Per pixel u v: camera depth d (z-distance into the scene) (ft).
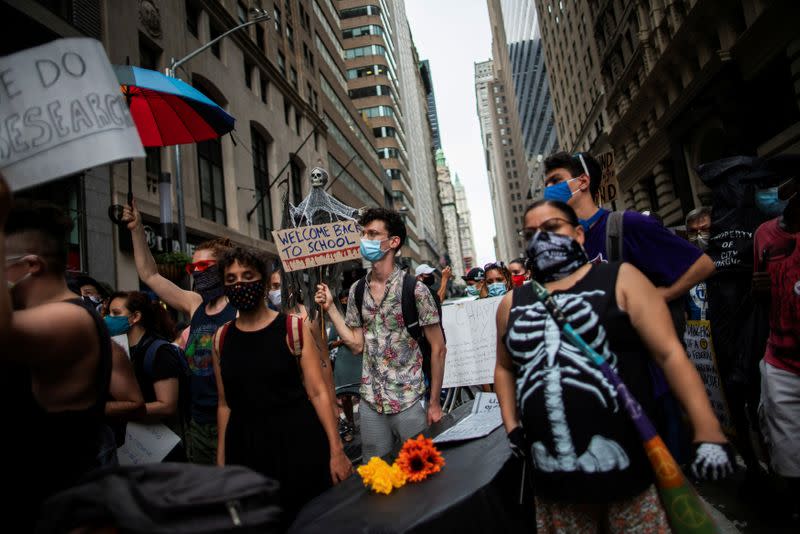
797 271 9.18
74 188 36.11
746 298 11.91
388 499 6.46
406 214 234.99
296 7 107.04
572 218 6.51
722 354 12.55
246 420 8.71
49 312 5.38
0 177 4.46
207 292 11.23
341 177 131.54
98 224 37.32
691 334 14.33
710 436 5.24
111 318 11.03
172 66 39.29
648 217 8.25
